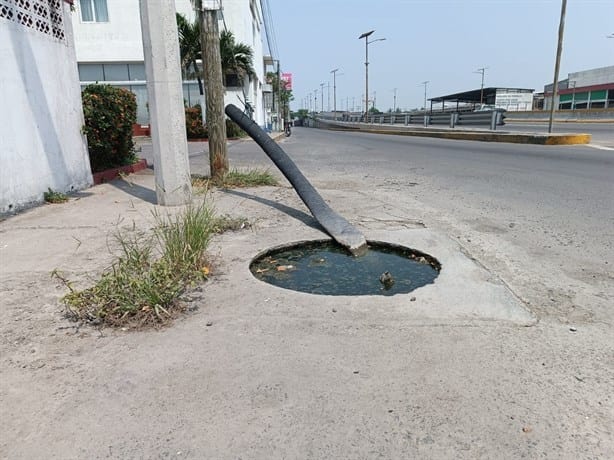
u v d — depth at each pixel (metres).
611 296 3.09
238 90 25.03
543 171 9.07
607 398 1.99
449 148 15.57
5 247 4.14
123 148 8.91
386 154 14.09
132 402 1.97
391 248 4.24
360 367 2.22
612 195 6.57
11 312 2.82
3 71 5.34
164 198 5.86
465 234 4.61
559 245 4.24
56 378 2.14
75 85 6.98
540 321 2.71
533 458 1.65
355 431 1.79
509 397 1.99
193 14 24.55
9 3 5.44
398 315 2.76
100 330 2.61
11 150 5.48
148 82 5.68
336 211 5.65
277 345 2.43
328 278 3.54
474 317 2.73
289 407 1.93
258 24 36.25
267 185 7.64
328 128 59.22
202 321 2.71
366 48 43.59
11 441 1.74
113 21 23.81
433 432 1.78
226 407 1.93
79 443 1.73
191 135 22.36
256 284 3.25
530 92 60.31
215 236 4.48
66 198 6.27
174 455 1.67
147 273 2.96
